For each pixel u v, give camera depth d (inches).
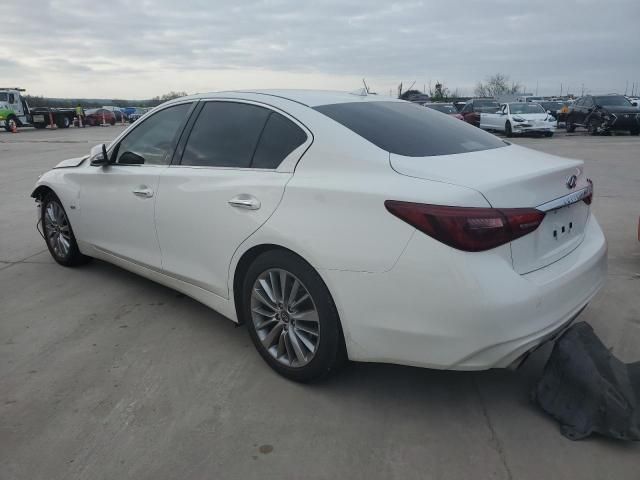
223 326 148.5
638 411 99.3
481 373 123.4
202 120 140.6
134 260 158.4
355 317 103.3
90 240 176.6
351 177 106.5
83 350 135.6
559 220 110.2
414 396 115.0
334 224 104.3
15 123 1227.9
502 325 92.7
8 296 170.7
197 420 107.3
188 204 133.9
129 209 153.9
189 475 92.6
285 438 101.8
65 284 180.4
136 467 94.4
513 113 885.2
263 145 123.9
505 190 97.7
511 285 94.0
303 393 116.3
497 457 96.1
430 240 94.2
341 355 111.2
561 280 102.7
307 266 109.7
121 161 160.9
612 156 546.6
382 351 102.2
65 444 100.5
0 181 415.2
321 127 115.4
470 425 105.1
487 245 93.2
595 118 892.0
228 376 123.3
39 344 138.8
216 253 129.0
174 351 134.8
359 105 130.5
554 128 864.3
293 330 117.1
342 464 95.0
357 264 101.0
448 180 98.2
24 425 106.2
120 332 145.1
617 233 237.6
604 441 99.7
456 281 92.4
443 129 130.0
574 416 102.5
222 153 132.1
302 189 110.1
